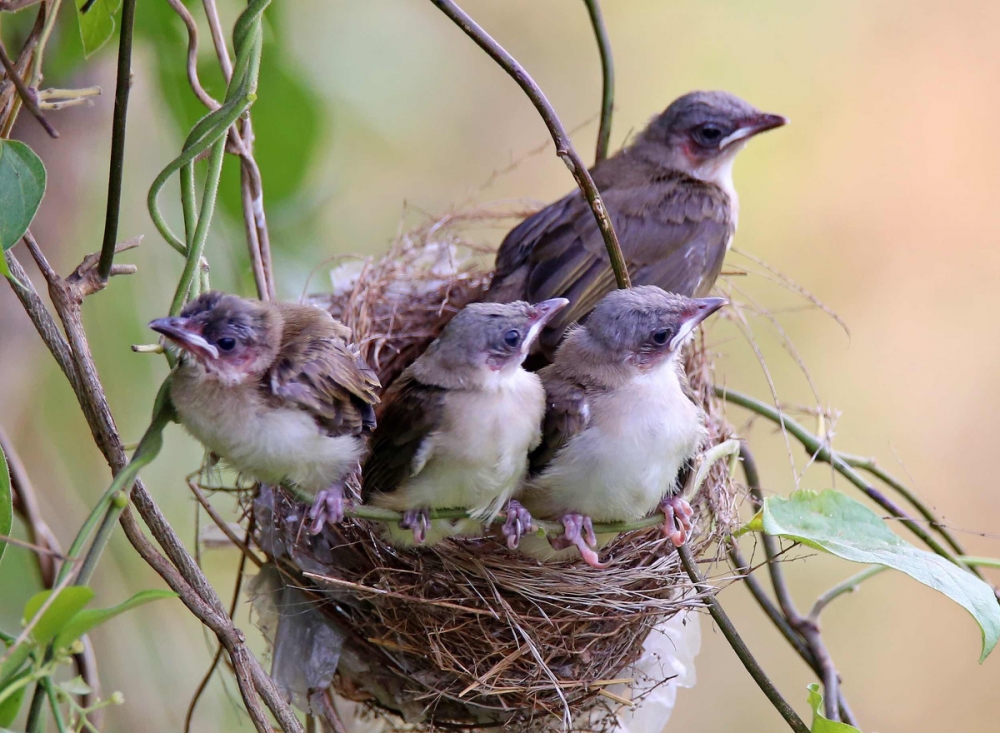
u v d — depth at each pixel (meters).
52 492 9.45
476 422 6.96
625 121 14.62
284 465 6.37
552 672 7.65
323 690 7.71
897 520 8.22
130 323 9.59
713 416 8.89
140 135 9.92
